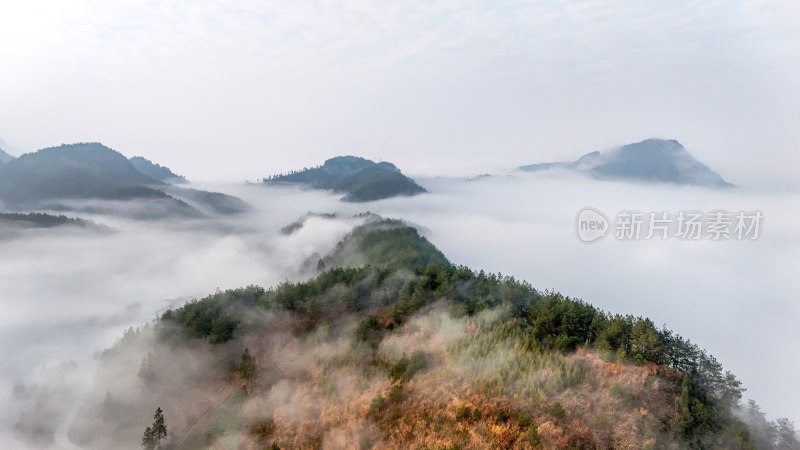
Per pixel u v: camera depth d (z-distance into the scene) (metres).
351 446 72.62
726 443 61.66
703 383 70.31
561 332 83.38
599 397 66.44
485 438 63.59
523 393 68.31
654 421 62.41
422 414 71.94
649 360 73.81
